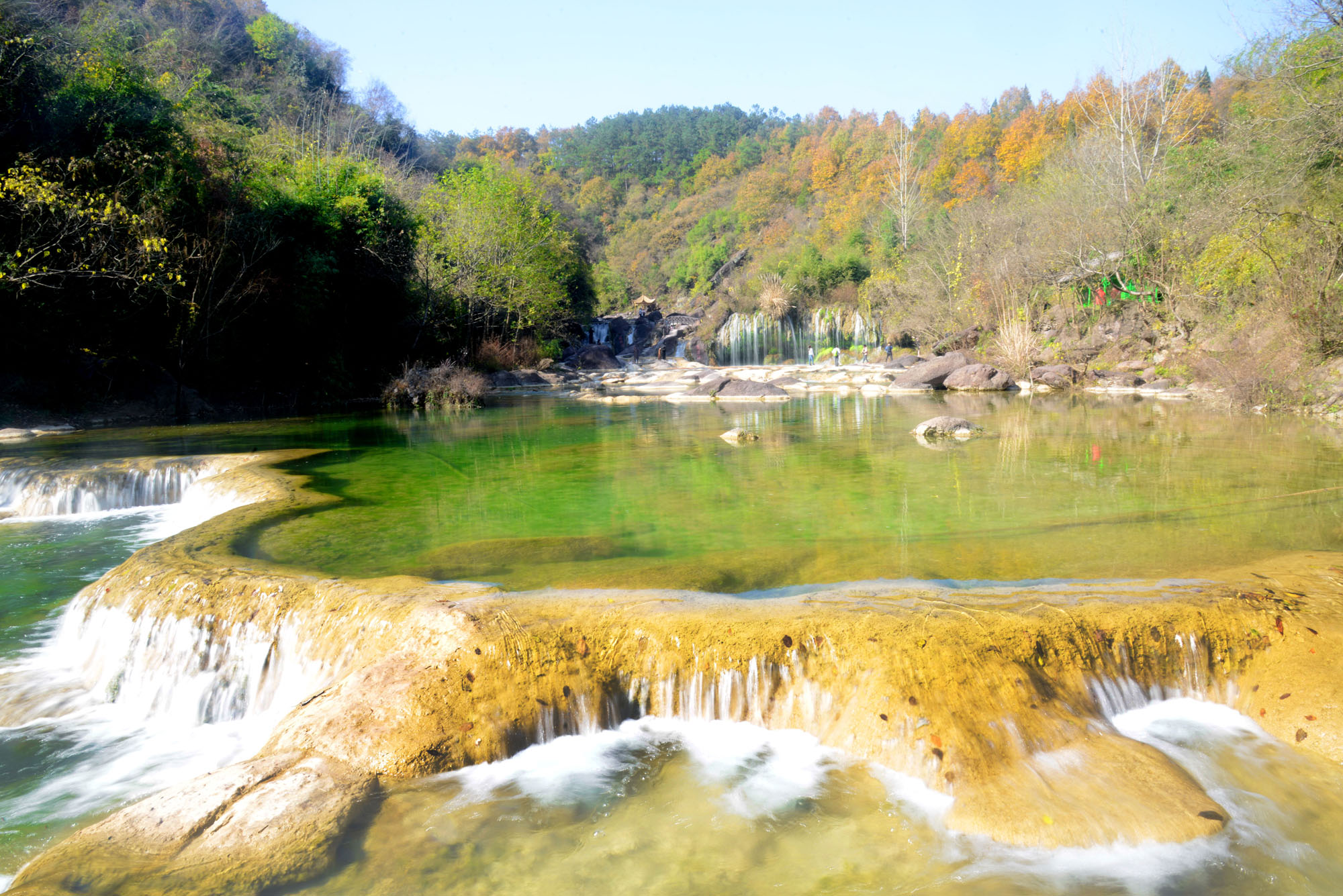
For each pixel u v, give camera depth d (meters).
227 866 3.03
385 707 3.87
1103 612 4.25
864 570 5.59
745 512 7.67
